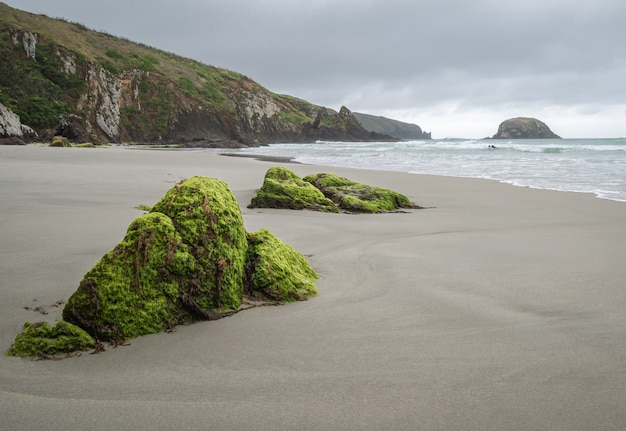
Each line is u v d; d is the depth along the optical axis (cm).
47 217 811
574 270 572
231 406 276
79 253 583
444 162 2775
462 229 874
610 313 429
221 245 440
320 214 1052
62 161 2169
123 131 6544
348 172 2095
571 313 430
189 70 8744
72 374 316
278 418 265
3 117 4447
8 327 379
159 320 391
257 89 9888
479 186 1593
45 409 271
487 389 297
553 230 861
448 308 444
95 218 811
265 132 9138
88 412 268
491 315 426
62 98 5884
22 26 6500
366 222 942
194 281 416
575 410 273
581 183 1623
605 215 1022
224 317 421
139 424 257
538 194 1380
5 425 254
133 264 393
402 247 706
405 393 292
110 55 7350
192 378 311
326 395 289
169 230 415
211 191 465
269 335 382
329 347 359
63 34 7181
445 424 260
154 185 1355
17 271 509
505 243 738
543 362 333
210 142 6375
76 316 374
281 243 539
